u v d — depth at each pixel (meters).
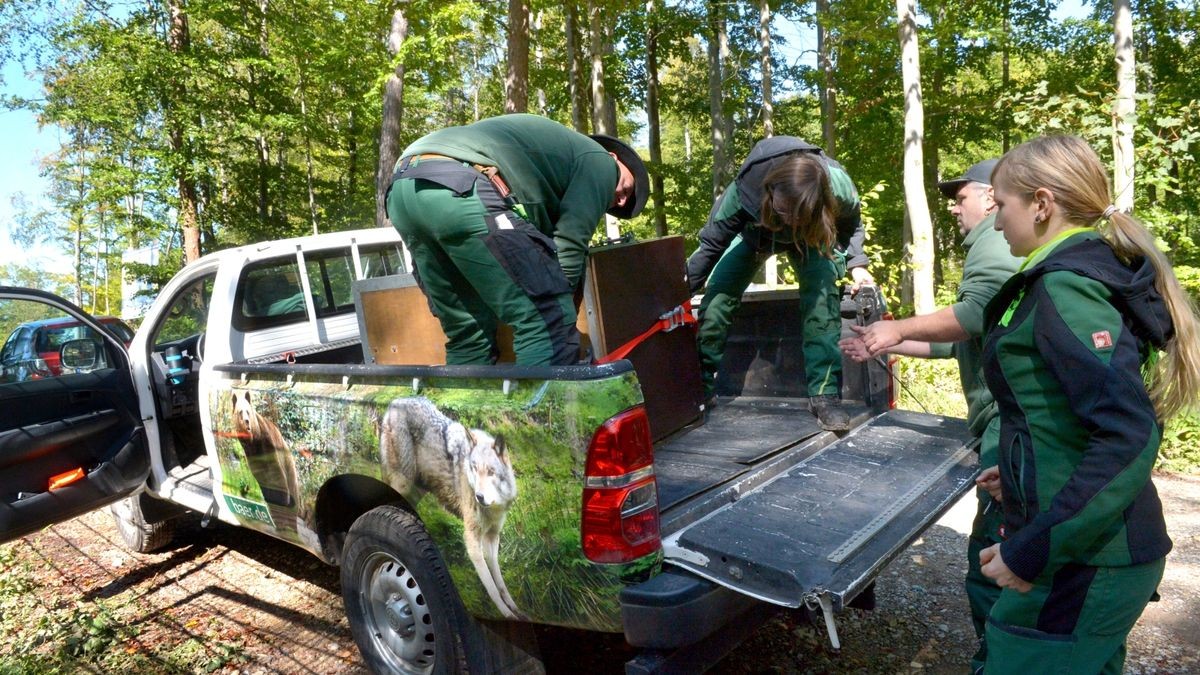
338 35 16.64
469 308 3.12
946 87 19.53
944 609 3.64
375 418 2.81
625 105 23.05
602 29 16.41
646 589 2.17
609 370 2.26
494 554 2.48
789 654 3.32
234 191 22.83
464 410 2.50
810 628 3.52
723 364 4.21
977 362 2.87
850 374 3.74
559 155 2.94
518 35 10.64
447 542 2.63
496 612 2.60
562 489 2.28
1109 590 1.70
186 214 18.56
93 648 3.77
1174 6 16.08
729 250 3.78
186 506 4.21
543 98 21.42
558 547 2.31
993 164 2.80
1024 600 1.77
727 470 2.85
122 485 4.16
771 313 3.97
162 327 4.49
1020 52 18.44
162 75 17.39
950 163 25.56
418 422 2.65
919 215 12.58
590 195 2.95
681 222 19.88
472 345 3.17
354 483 3.11
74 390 4.00
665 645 2.13
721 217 3.57
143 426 4.30
